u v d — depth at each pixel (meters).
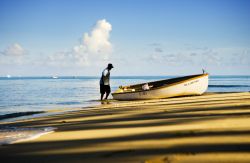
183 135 4.57
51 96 29.22
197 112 7.93
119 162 3.42
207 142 3.97
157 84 21.28
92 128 6.52
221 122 5.63
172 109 9.48
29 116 12.78
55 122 8.81
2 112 15.95
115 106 13.83
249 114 6.67
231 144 3.77
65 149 4.37
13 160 4.00
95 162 3.51
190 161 3.21
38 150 4.47
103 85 19.20
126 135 5.08
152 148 3.92
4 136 6.24
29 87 55.12
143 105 12.70
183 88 17.17
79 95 30.31
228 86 40.22
